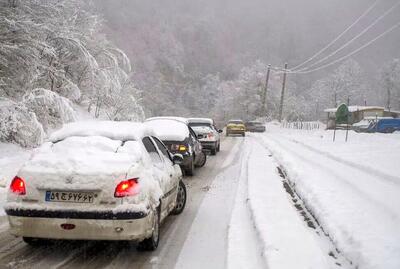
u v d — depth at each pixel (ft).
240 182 37.68
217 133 67.72
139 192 16.88
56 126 60.18
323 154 56.95
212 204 29.19
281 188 33.40
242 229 22.39
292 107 252.42
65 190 16.66
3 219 23.70
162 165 21.42
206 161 55.31
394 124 129.59
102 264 17.44
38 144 49.60
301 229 21.47
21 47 53.36
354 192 28.94
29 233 16.84
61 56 66.33
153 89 276.62
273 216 23.99
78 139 18.49
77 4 70.03
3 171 36.19
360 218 22.15
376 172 36.58
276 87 250.37
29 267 16.92
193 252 19.04
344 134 110.01
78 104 74.28
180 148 40.11
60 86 67.41
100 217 16.43
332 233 20.42
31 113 49.60
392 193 27.99
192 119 65.41
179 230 22.56
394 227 20.51
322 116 273.33
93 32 76.69
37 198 16.80
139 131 20.25
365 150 59.31
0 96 51.70
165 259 18.12
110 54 76.02
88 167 16.87
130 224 16.53
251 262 17.52
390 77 248.52
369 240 18.38
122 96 80.64
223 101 304.50
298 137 102.42
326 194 28.04
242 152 68.69
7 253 18.51
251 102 246.27
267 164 48.85
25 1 54.90
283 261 16.97
